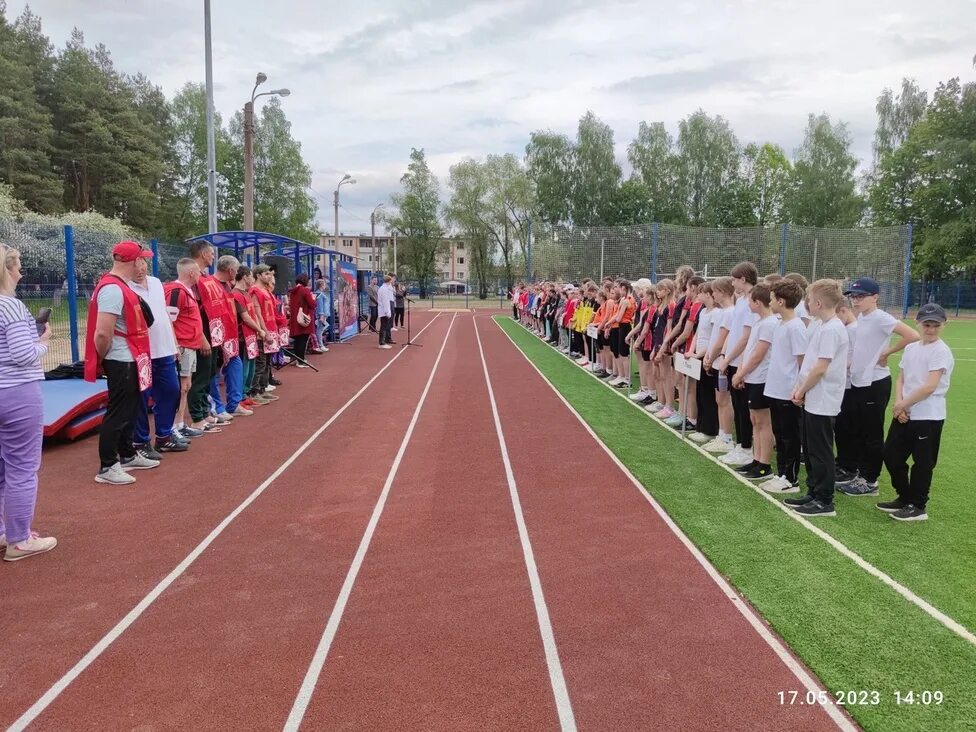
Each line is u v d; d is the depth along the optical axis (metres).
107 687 2.84
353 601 3.62
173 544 4.37
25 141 36.12
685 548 4.35
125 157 42.19
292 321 13.11
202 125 54.28
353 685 2.86
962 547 4.33
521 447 6.96
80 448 6.73
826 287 4.74
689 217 60.25
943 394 4.73
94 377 5.22
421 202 68.56
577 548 4.34
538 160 62.53
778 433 5.46
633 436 7.45
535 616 3.46
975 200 37.66
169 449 6.66
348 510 5.03
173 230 51.47
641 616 3.46
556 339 19.02
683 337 7.52
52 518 4.82
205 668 2.98
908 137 45.22
